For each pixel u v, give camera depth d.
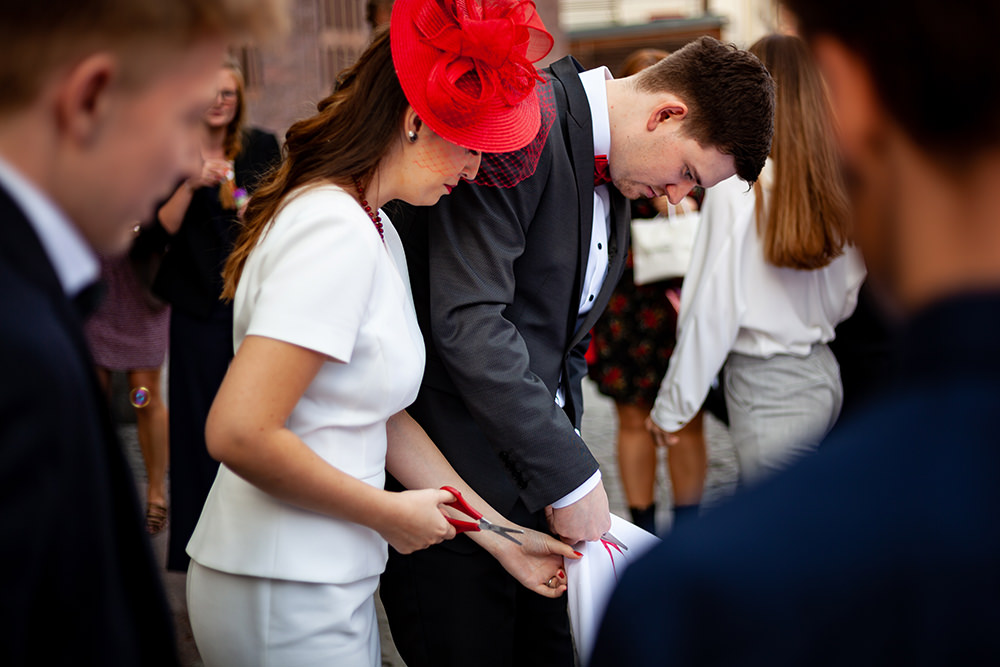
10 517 0.67
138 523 0.85
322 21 10.08
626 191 1.95
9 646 0.68
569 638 2.09
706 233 2.75
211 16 0.79
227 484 1.52
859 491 0.51
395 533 1.49
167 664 0.87
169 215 3.23
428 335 1.85
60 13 0.73
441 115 1.47
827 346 2.82
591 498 1.78
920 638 0.48
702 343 2.75
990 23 0.49
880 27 0.52
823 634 0.49
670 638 0.52
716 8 14.23
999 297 0.50
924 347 0.52
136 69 0.77
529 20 1.62
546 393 1.75
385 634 3.04
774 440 2.70
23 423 0.68
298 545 1.46
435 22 1.47
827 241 2.49
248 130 3.46
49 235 0.77
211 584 1.51
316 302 1.34
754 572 0.51
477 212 1.72
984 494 0.48
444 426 1.85
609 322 3.59
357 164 1.49
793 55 2.47
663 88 1.84
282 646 1.47
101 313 3.79
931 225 0.53
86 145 0.77
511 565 1.79
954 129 0.50
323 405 1.44
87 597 0.75
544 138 1.75
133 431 4.97
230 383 1.32
